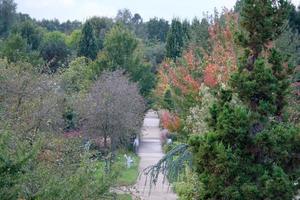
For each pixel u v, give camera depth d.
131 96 35.38
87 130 32.28
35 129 20.25
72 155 15.84
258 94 11.73
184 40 52.19
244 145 11.31
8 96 21.69
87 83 41.66
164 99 40.66
